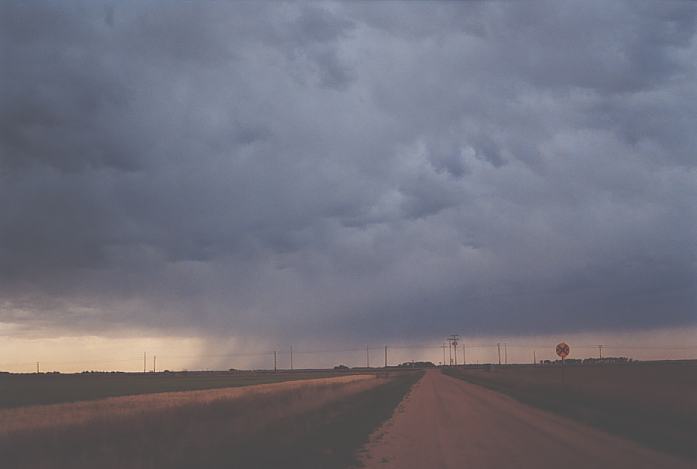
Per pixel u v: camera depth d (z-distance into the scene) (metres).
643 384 53.72
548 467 16.38
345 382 82.56
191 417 28.41
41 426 26.66
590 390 44.78
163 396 54.88
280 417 29.53
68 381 130.50
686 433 22.92
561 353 49.25
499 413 34.38
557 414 33.62
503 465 16.70
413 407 39.00
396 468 16.28
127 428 24.52
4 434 23.80
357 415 32.78
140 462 16.81
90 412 35.78
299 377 152.12
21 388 90.81
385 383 84.00
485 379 88.25
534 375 92.06
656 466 16.48
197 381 125.12
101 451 19.05
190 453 18.34
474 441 21.92
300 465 16.84
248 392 56.38
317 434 23.77
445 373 161.00
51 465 17.22
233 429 23.47
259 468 16.47
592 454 18.67
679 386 50.19
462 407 38.91
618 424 26.73
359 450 19.69
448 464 16.89
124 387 92.88
